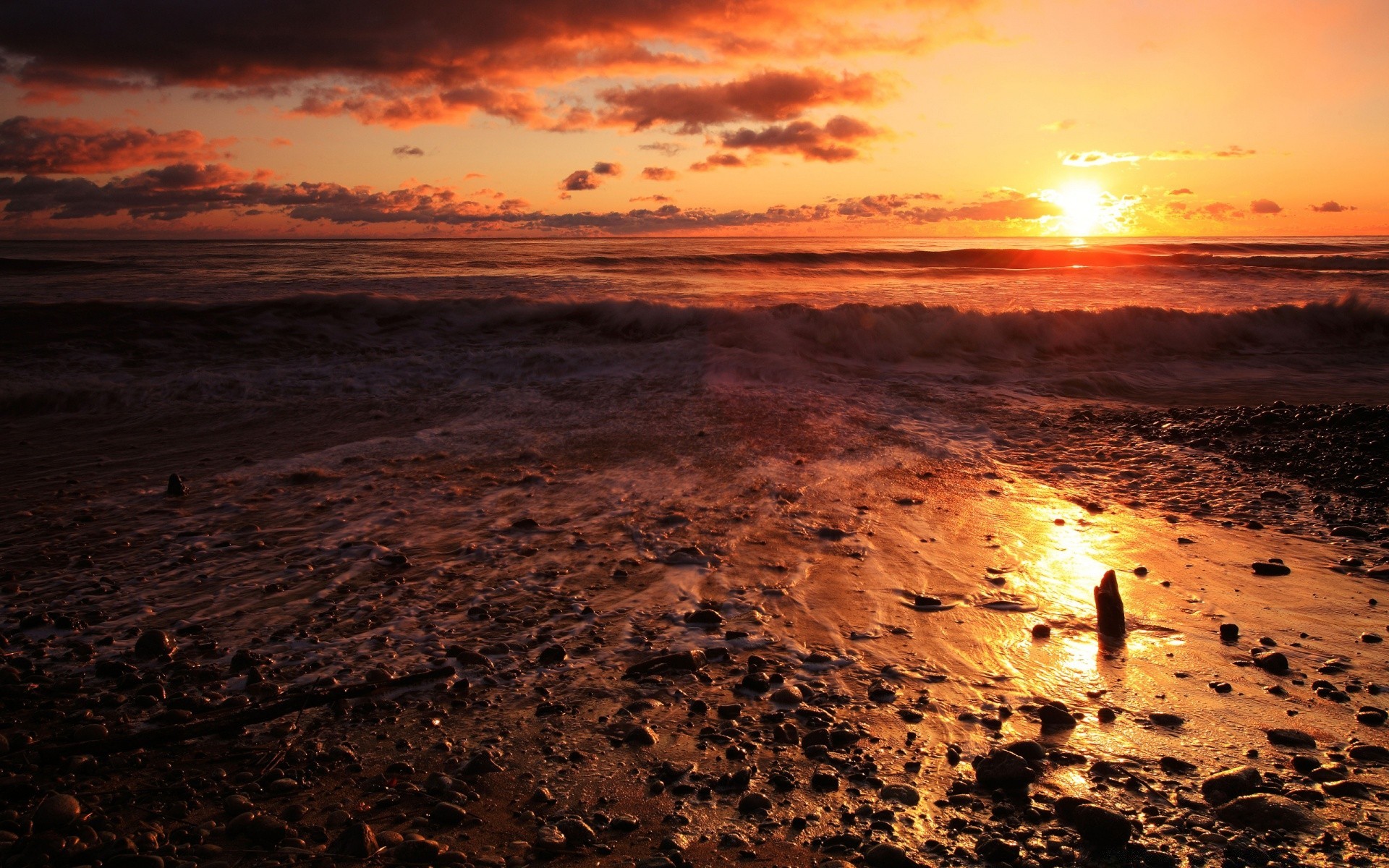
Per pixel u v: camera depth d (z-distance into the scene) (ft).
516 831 8.66
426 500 21.44
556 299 55.57
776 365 38.86
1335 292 67.87
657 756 10.18
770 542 18.40
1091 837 8.37
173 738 10.52
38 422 30.09
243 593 15.66
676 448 26.30
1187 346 46.70
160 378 35.70
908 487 22.54
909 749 10.30
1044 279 79.00
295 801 9.24
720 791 9.41
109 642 13.55
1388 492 21.71
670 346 41.63
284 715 11.19
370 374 36.99
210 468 24.49
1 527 19.48
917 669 12.57
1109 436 28.40
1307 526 19.52
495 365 38.32
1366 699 11.46
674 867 7.98
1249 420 29.12
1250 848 8.16
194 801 9.25
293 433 28.48
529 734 10.72
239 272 79.05
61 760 9.99
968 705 11.44
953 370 40.86
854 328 45.11
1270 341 47.78
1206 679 12.14
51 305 46.57
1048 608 14.94
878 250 114.01
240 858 8.14
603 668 12.67
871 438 27.63
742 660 12.93
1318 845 8.17
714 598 15.39
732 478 23.17
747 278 78.23
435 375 36.88
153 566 17.07
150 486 22.79
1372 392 36.73
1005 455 25.98
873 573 16.62
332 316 48.26
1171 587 15.87
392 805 9.16
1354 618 14.35
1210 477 23.56
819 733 10.55
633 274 81.10
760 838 8.52
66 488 22.68
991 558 17.44
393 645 13.44
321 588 15.92
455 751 10.31
